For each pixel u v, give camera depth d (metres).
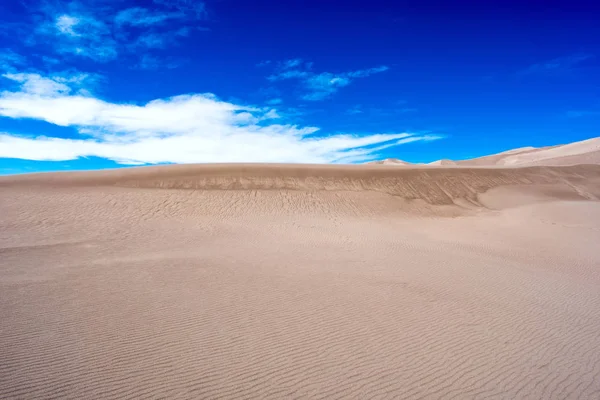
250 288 7.11
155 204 20.36
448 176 32.31
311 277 8.07
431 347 4.89
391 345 4.90
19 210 17.27
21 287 6.78
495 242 14.62
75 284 7.04
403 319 5.84
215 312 5.82
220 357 4.40
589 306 7.07
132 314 5.59
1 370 3.91
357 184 28.39
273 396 3.68
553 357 4.76
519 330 5.62
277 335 5.07
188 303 6.17
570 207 25.58
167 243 11.86
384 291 7.25
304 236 14.05
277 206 22.05
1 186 23.16
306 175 29.45
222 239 12.86
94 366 4.07
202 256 9.84
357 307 6.29
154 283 7.23
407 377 4.13
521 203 27.97
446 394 3.84
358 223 18.80
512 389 3.98
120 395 3.59
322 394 3.75
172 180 26.61
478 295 7.34
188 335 4.95
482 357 4.67
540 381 4.16
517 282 8.58
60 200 19.88
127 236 12.92
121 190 23.59
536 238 15.92
